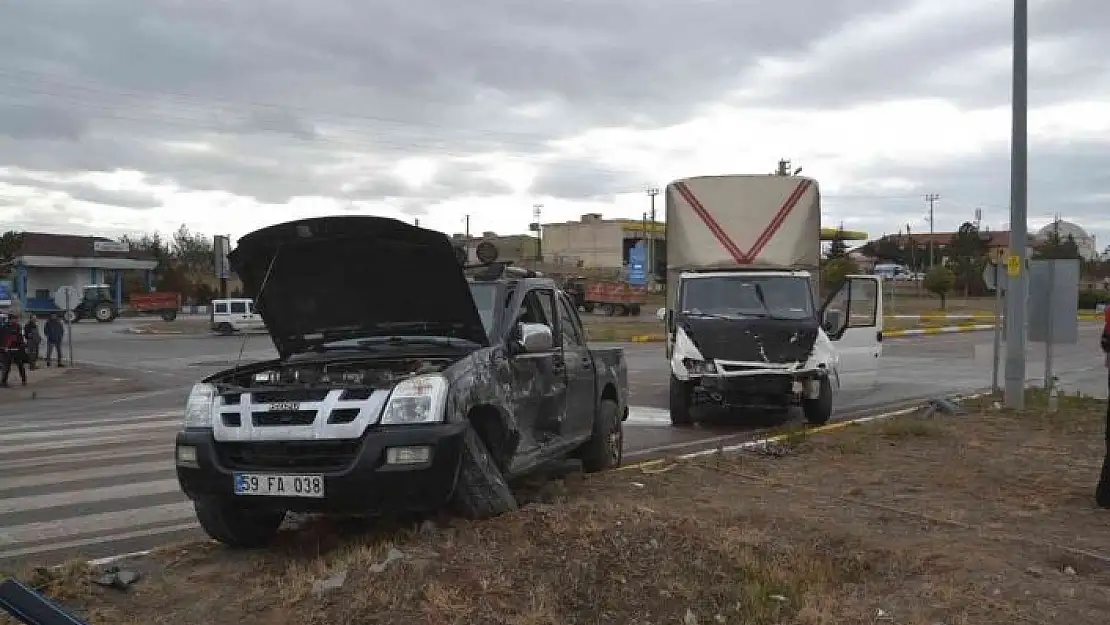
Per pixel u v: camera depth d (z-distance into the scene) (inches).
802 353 461.4
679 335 482.6
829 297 523.8
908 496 289.9
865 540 231.1
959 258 2849.4
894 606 185.8
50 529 275.6
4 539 264.7
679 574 193.8
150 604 197.3
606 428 337.7
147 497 320.8
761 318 489.1
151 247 3570.4
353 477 208.1
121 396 753.0
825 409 469.4
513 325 269.4
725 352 464.4
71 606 195.2
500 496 229.8
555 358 292.2
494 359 251.0
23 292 2341.3
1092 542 235.9
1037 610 183.3
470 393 230.1
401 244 239.1
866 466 342.3
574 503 257.6
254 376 249.3
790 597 189.8
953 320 1701.5
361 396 216.8
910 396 630.5
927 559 215.6
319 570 204.7
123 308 2637.8
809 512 265.0
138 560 233.3
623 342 1306.6
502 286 274.8
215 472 218.1
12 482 350.0
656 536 211.8
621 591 184.5
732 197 541.3
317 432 214.4
